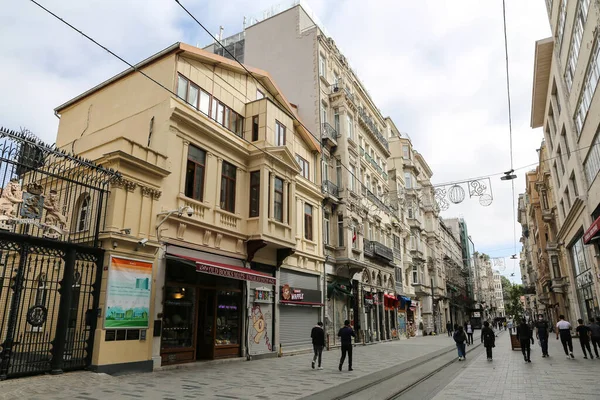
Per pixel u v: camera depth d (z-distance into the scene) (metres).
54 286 13.08
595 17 15.87
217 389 9.73
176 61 15.58
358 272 28.02
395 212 40.31
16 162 10.09
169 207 14.23
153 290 13.08
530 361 16.11
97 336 11.27
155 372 12.45
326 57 29.19
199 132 15.99
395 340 34.53
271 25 30.39
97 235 11.84
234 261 17.05
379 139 36.81
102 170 11.95
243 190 18.14
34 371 10.08
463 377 12.09
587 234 20.36
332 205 26.67
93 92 17.81
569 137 23.78
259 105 19.16
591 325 16.86
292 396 8.95
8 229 10.11
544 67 27.06
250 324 17.55
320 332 14.56
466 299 75.69
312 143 24.36
